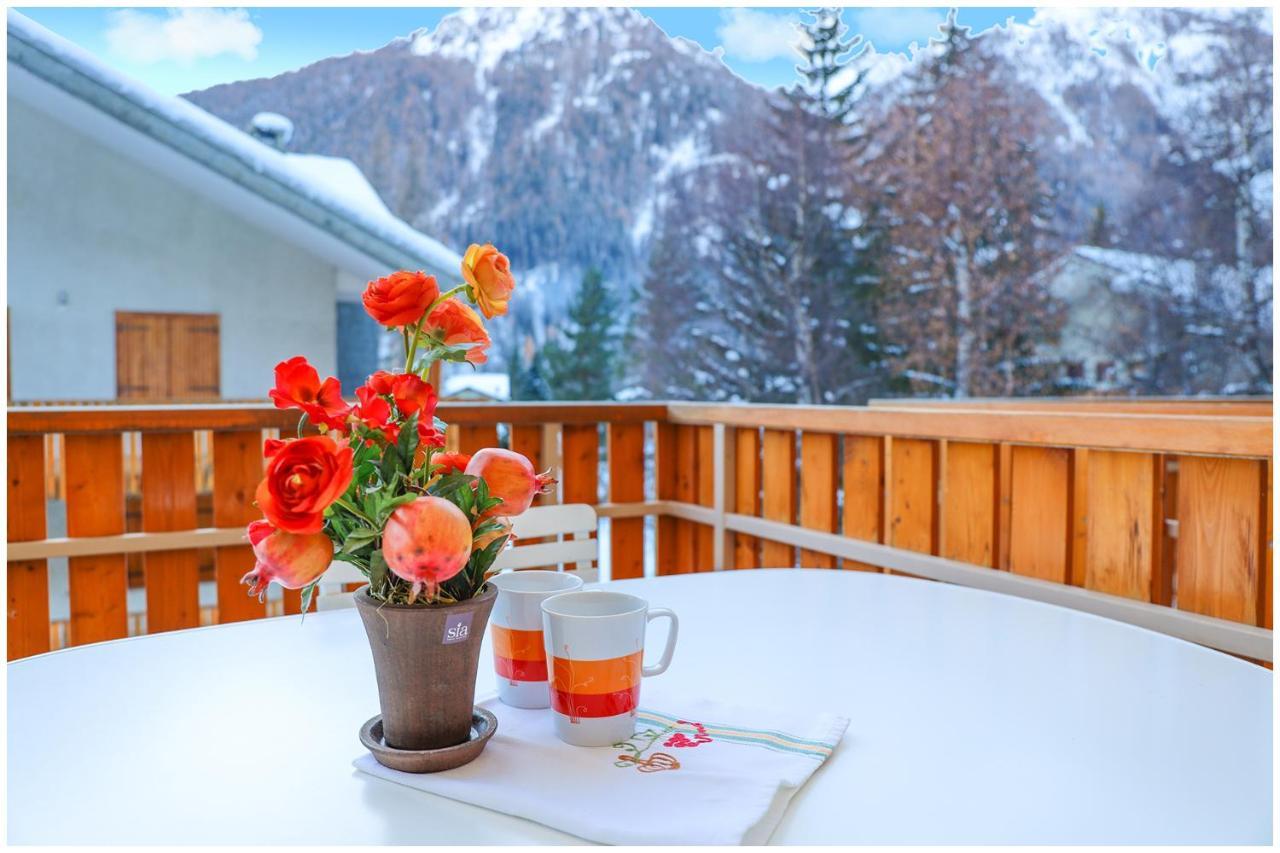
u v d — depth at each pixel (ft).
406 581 2.14
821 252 57.72
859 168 57.31
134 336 31.04
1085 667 3.04
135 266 30.96
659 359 61.21
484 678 2.97
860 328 56.95
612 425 8.87
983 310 54.95
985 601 3.91
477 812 2.02
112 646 3.27
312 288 32.86
